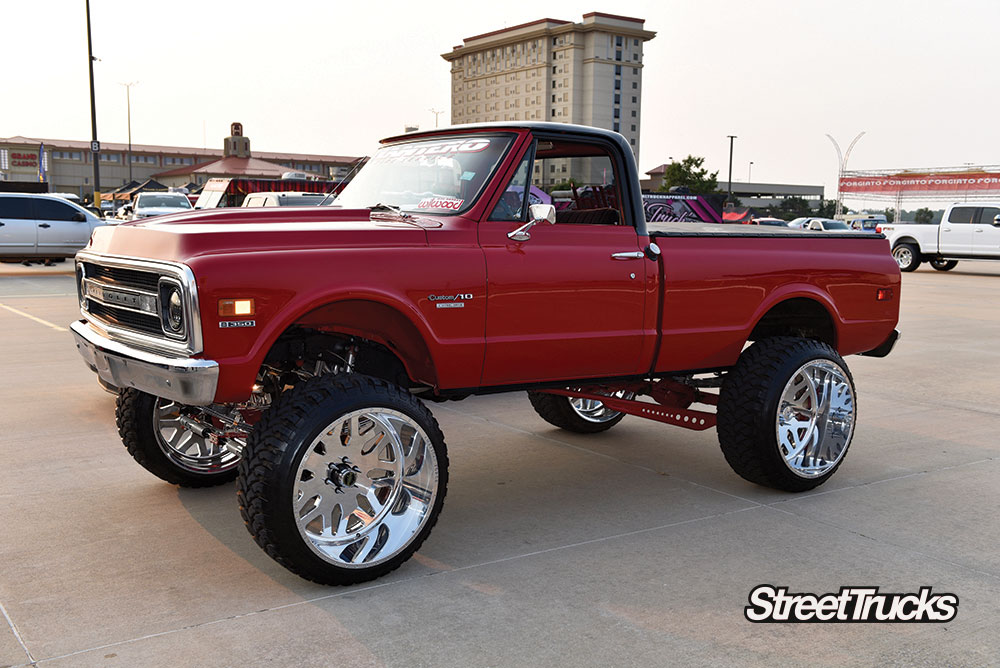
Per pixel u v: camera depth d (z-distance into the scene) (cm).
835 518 460
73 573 380
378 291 375
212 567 389
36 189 2245
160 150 13938
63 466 538
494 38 17288
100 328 418
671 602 356
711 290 479
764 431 475
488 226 415
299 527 351
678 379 531
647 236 462
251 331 348
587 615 344
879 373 902
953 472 546
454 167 439
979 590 371
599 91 15975
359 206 465
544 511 470
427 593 364
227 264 345
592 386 517
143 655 310
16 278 1894
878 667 307
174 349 353
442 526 446
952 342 1129
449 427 660
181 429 488
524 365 427
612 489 510
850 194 6575
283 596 360
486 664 306
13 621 335
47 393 742
